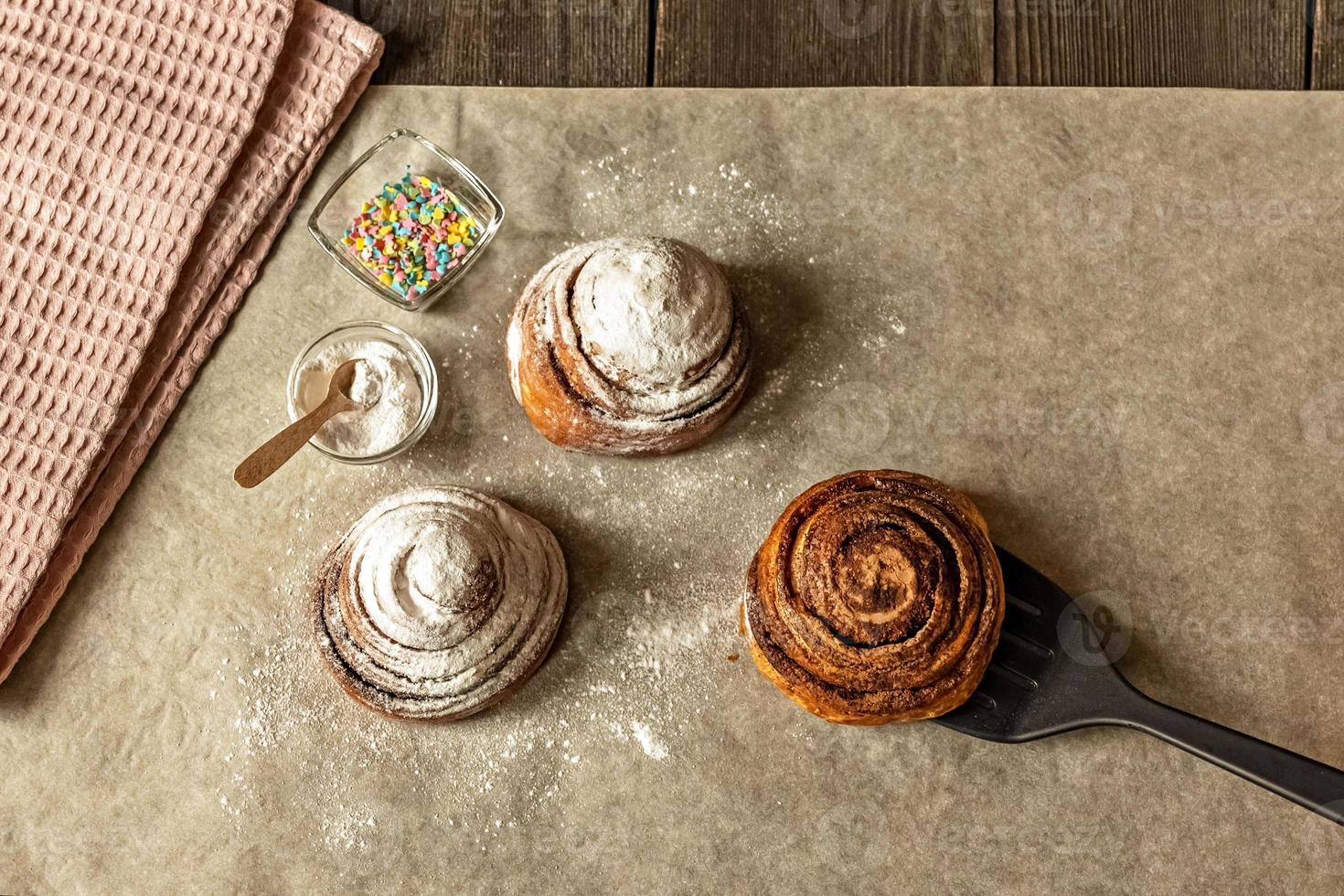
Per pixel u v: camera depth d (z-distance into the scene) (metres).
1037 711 0.71
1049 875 0.73
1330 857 0.73
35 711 0.75
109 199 0.75
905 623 0.66
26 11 0.75
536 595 0.72
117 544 0.75
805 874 0.73
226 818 0.74
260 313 0.77
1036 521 0.75
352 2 0.78
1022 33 0.78
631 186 0.77
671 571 0.75
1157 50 0.78
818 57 0.78
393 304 0.76
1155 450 0.76
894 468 0.75
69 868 0.74
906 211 0.77
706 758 0.74
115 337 0.74
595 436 0.72
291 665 0.75
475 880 0.74
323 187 0.77
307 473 0.76
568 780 0.74
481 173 0.77
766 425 0.76
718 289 0.71
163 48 0.75
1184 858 0.73
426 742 0.74
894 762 0.74
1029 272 0.77
